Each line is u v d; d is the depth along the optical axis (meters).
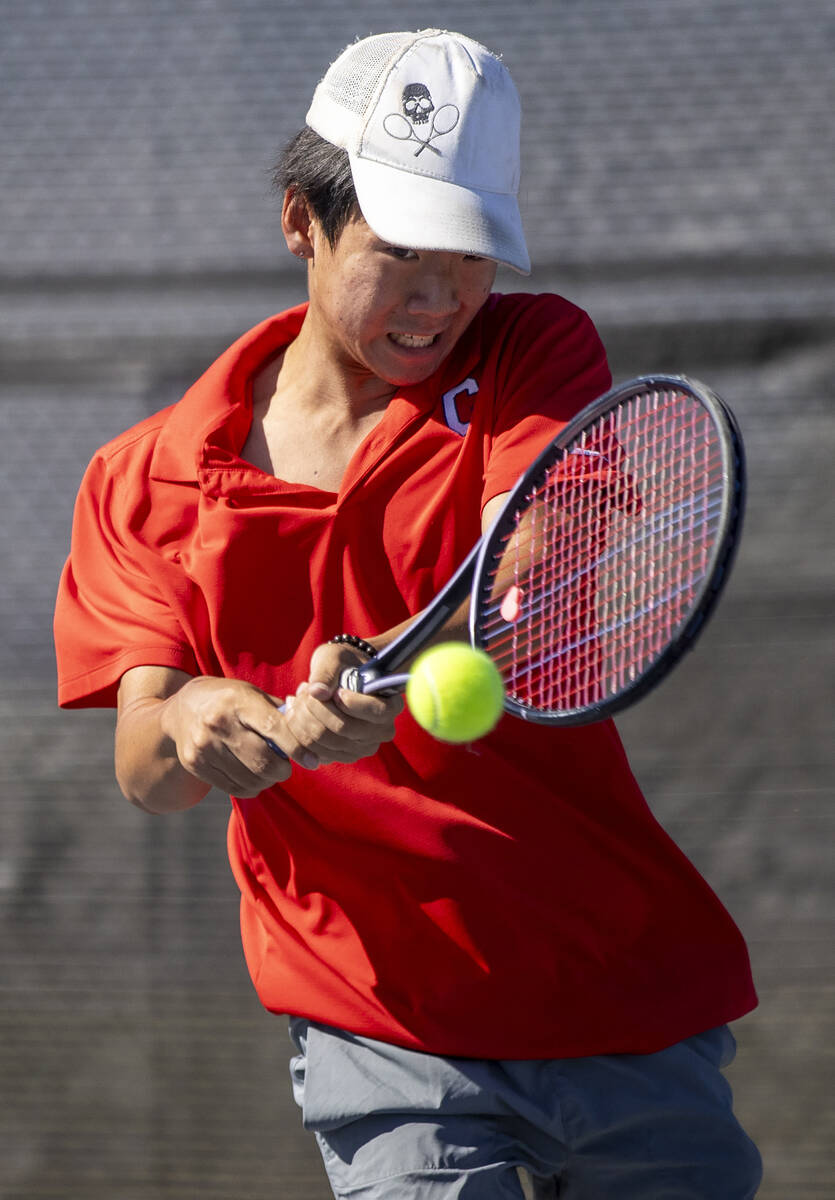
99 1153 12.42
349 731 5.01
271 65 12.75
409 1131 6.06
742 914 12.14
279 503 6.14
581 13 12.41
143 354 12.76
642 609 5.19
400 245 5.59
